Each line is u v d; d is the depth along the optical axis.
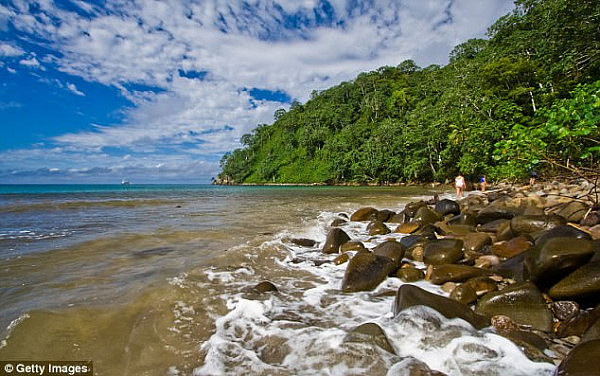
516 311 2.85
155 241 6.26
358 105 91.44
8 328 2.63
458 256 4.44
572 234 3.75
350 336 2.53
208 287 3.83
